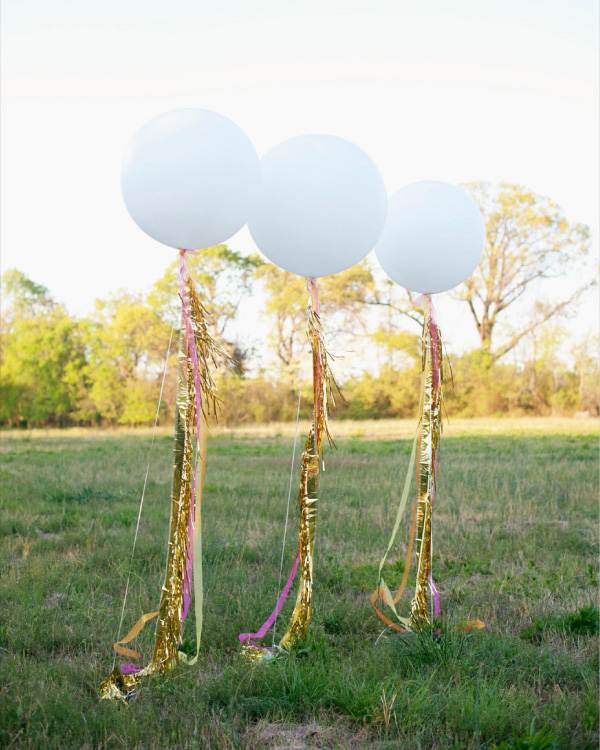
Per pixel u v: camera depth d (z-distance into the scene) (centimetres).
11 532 892
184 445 479
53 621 564
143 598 621
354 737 403
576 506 1076
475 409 4262
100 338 4256
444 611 611
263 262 3981
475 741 394
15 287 4556
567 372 4303
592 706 420
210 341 492
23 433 3438
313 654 493
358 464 1611
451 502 1090
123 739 389
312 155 486
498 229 4434
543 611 598
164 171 445
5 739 391
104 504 1084
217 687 450
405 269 561
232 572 705
